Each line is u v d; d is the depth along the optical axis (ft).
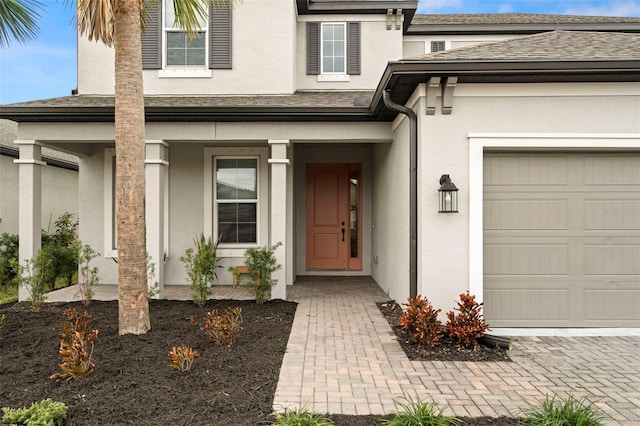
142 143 19.11
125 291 18.88
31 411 11.19
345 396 13.43
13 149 43.29
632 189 20.95
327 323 22.11
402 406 12.03
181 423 11.47
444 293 20.54
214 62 33.32
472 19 44.16
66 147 30.66
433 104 20.31
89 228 33.63
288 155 33.17
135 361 15.65
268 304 25.80
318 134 27.43
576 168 21.04
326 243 39.01
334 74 36.50
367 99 26.35
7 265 33.96
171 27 33.22
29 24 21.49
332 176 39.01
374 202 36.58
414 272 21.45
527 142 20.34
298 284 34.17
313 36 36.60
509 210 21.11
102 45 33.40
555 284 21.04
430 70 18.88
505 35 40.98
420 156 20.90
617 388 14.23
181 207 33.71
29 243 27.27
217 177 34.22
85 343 15.57
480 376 15.24
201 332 19.34
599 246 21.03
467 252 20.58
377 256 34.65
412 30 40.83
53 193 50.21
